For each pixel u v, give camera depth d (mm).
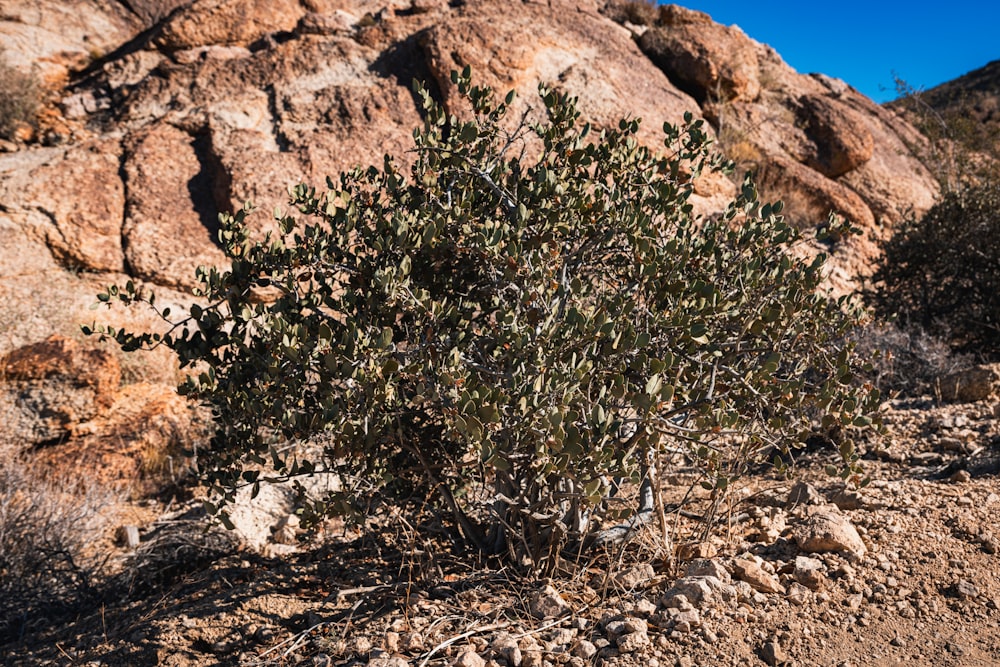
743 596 3080
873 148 13484
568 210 3398
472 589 3338
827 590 3131
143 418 5930
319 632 3184
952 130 12953
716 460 3193
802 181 11852
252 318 3385
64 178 8617
